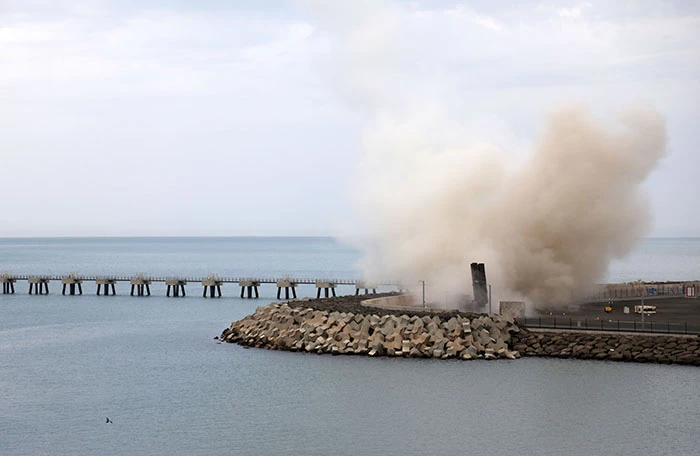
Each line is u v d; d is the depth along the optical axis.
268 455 54.03
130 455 54.66
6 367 83.75
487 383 69.56
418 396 66.25
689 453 53.28
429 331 82.19
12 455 55.12
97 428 60.69
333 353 83.19
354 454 53.88
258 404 65.62
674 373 71.31
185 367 80.69
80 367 83.06
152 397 69.25
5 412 65.44
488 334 81.06
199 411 64.38
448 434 57.25
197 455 54.31
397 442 55.91
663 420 59.25
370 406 64.06
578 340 79.88
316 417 61.66
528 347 80.12
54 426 61.44
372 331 85.00
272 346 88.38
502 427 58.44
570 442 55.34
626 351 76.94
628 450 53.88
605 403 63.28
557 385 68.31
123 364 84.06
